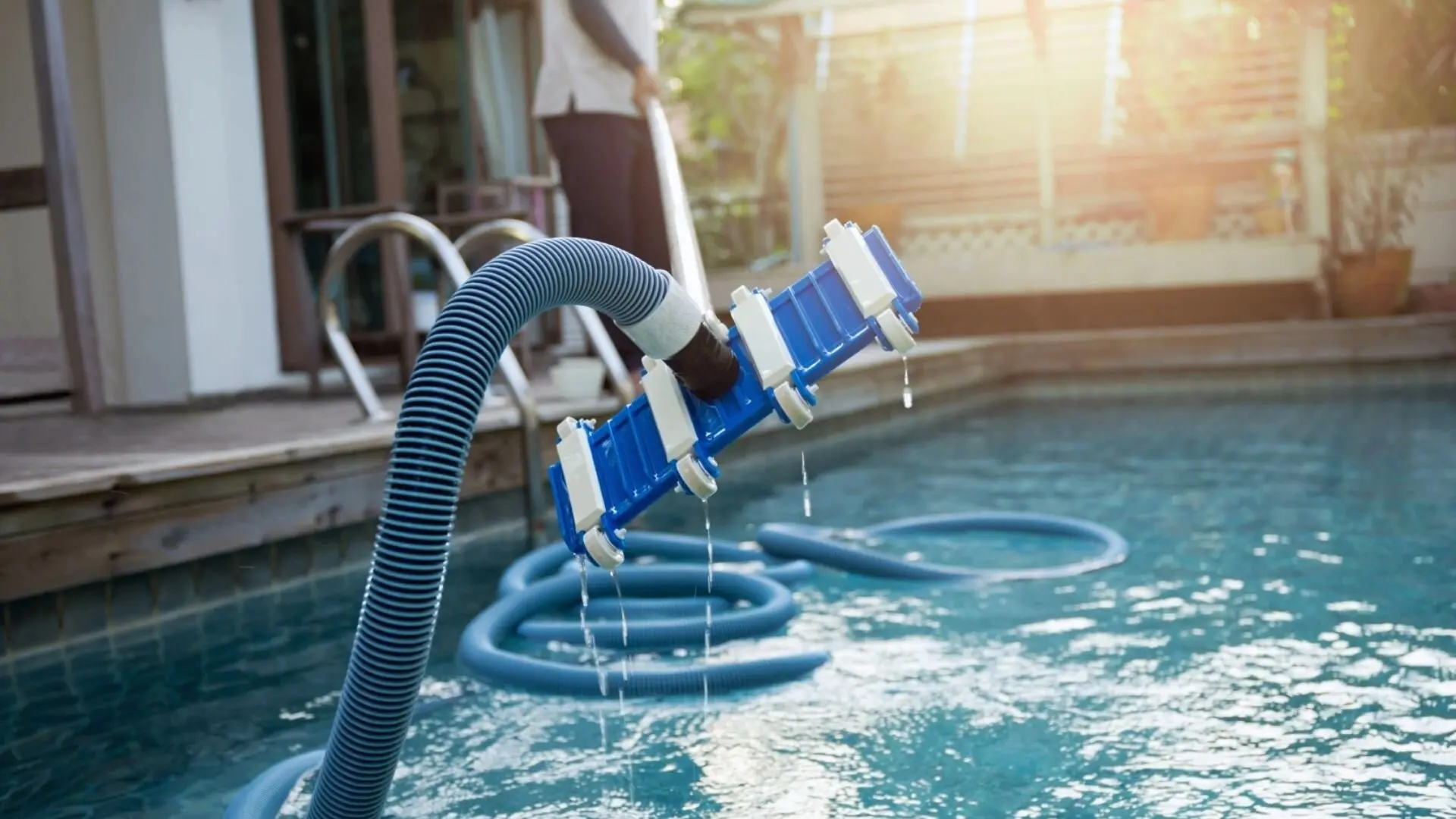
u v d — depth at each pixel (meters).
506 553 4.17
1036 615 3.02
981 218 12.02
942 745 2.16
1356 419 6.45
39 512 3.04
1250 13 10.39
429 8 8.57
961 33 11.93
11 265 7.18
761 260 12.80
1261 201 11.02
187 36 6.27
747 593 3.27
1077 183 11.83
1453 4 10.38
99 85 6.30
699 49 13.58
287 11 7.63
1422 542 3.57
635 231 5.11
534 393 5.84
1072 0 10.31
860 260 1.47
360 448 4.00
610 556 1.48
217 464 3.47
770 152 13.65
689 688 2.54
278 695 2.67
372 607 1.33
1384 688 2.34
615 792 2.01
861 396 7.14
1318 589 3.10
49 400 5.82
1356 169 10.17
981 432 6.86
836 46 12.40
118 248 6.31
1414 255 10.41
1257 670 2.48
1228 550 3.62
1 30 7.19
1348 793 1.87
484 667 2.69
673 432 1.45
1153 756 2.05
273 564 3.76
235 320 6.53
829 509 4.71
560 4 4.73
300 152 7.73
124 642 3.13
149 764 2.26
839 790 1.98
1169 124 10.86
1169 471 5.15
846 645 2.83
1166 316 11.04
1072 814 1.84
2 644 3.00
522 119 9.29
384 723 1.35
